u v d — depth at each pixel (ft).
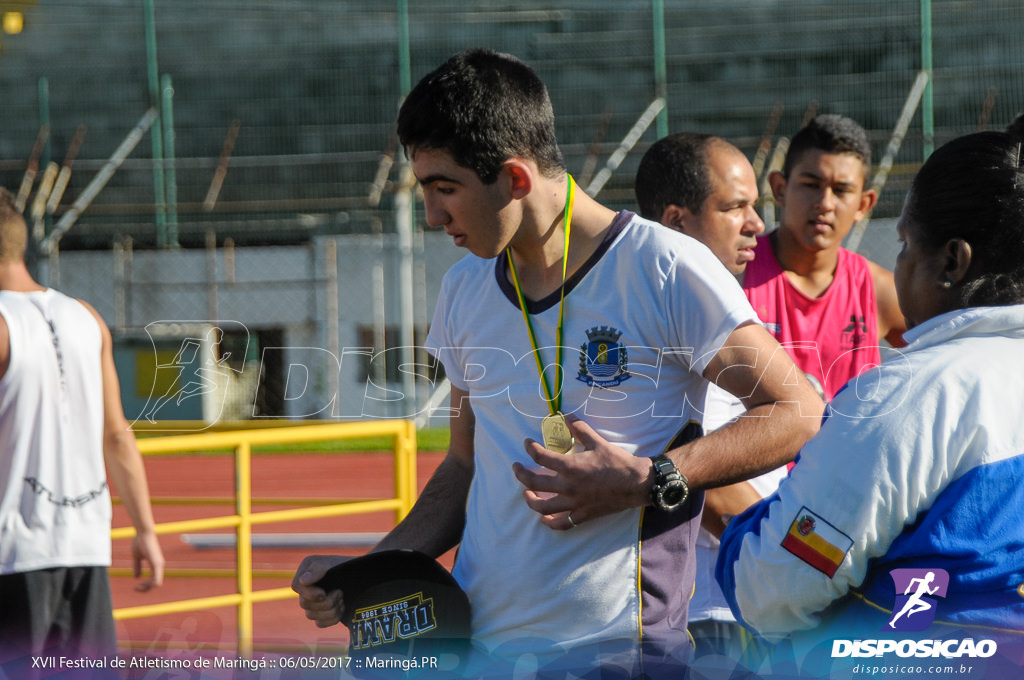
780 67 152.76
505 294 15.24
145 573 54.85
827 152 23.18
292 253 126.00
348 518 75.25
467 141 13.66
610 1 157.69
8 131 155.02
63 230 133.80
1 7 159.33
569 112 151.53
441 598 15.49
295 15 161.48
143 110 156.66
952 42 149.48
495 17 158.20
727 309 13.92
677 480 13.58
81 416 23.07
